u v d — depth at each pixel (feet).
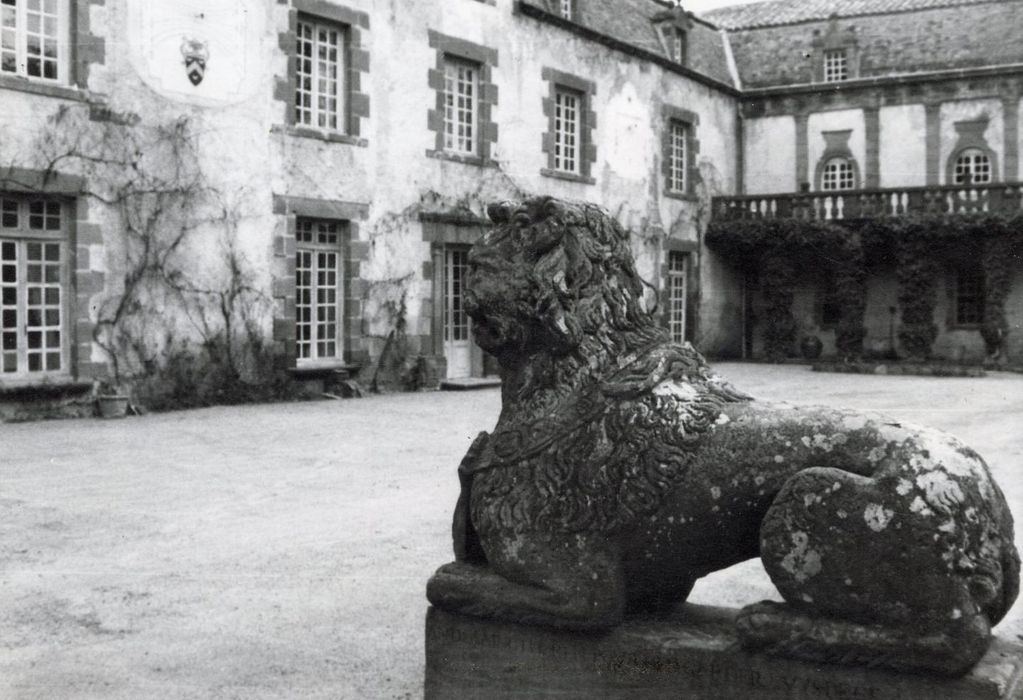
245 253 58.34
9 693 14.12
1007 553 9.35
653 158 98.53
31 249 49.80
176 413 52.42
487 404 58.34
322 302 64.69
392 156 68.03
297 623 17.24
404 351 68.69
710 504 10.05
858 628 9.29
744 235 106.52
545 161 83.05
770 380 79.66
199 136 55.93
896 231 99.71
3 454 37.45
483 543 10.98
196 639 16.43
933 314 103.96
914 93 109.60
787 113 115.65
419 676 14.57
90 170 50.98
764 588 19.26
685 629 10.53
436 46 71.46
